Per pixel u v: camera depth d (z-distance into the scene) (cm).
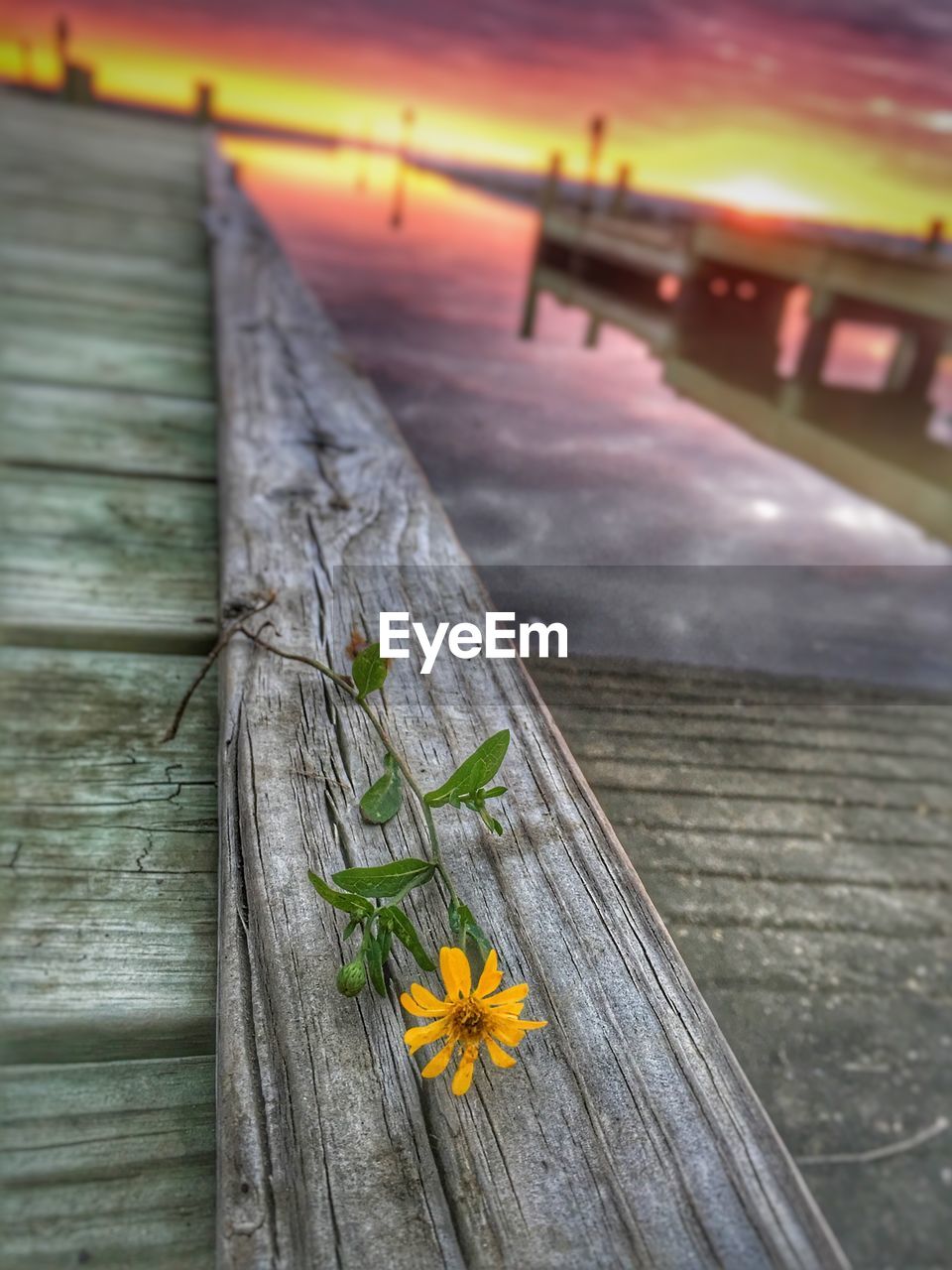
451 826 36
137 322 127
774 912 42
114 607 59
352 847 35
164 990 34
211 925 37
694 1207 25
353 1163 25
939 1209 36
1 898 37
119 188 238
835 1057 39
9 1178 28
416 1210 24
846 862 45
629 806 43
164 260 167
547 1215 24
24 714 48
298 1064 28
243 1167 25
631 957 31
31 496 73
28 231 175
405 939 29
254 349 97
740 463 119
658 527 77
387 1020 29
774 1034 38
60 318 125
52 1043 33
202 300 143
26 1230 26
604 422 120
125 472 80
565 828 36
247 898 33
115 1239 27
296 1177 25
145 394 100
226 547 55
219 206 198
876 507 117
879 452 155
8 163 251
